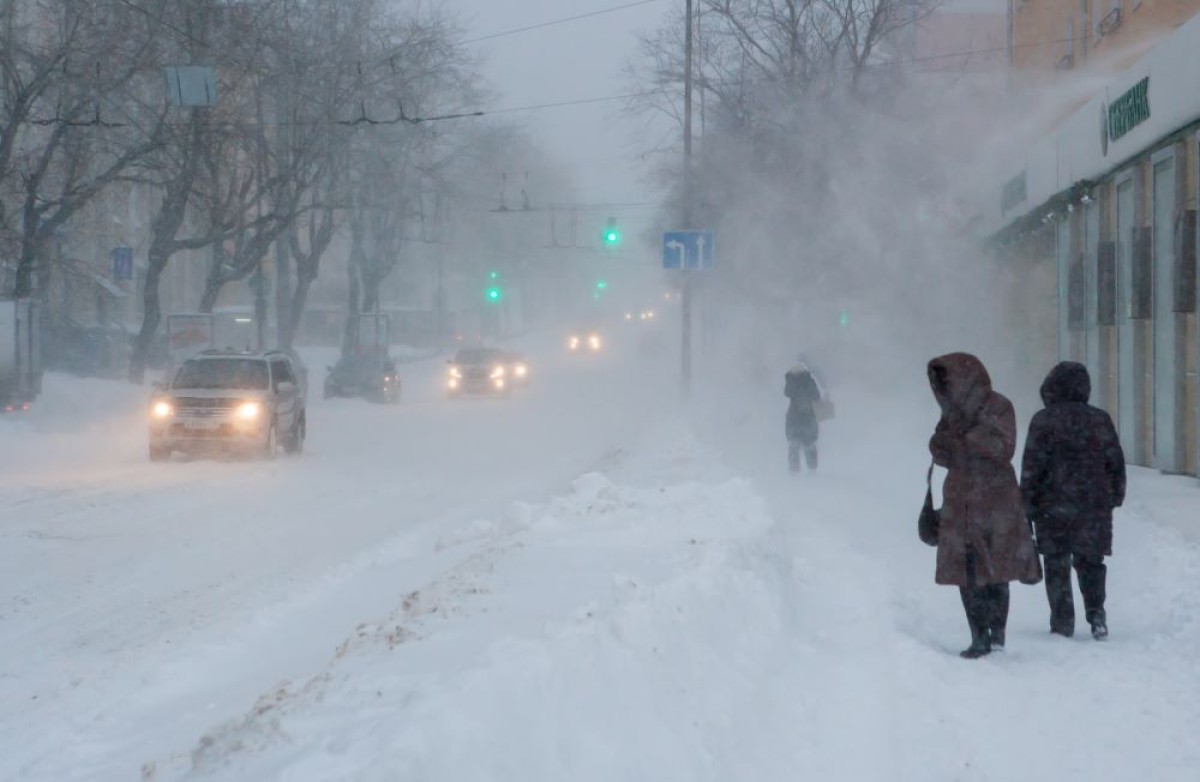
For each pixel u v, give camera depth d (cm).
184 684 836
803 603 1034
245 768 497
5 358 3588
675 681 671
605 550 1042
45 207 3888
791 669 809
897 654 845
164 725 725
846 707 727
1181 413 1928
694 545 1019
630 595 767
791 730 685
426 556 1308
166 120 4078
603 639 653
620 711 593
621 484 1981
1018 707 737
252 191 5566
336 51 4531
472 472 2372
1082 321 2491
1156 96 1916
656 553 1000
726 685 714
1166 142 1931
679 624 748
